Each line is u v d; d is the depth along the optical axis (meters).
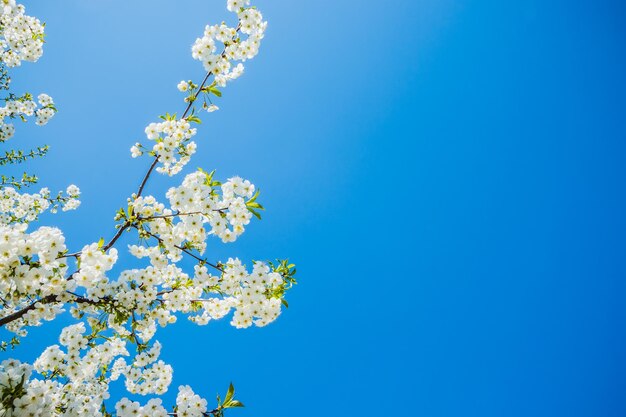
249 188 6.23
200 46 6.36
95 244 5.01
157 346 6.98
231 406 5.73
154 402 5.54
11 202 9.58
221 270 6.25
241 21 6.36
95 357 6.34
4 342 8.09
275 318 6.27
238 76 6.68
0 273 4.41
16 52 8.60
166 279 6.70
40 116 9.82
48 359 5.86
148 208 5.97
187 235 6.17
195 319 7.11
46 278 4.68
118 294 5.68
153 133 6.21
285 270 6.41
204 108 6.54
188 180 6.04
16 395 4.32
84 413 5.23
